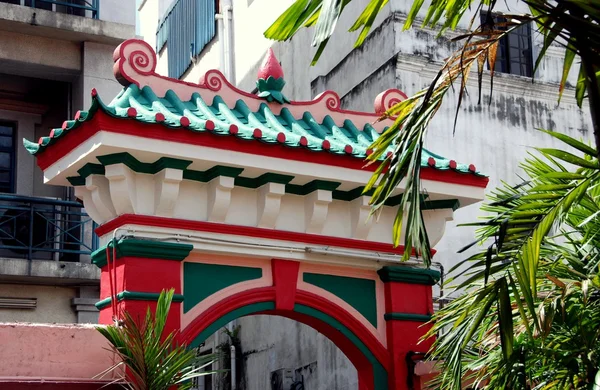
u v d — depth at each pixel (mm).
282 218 8945
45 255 13578
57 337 7582
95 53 14164
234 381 17359
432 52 13852
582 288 6793
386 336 9375
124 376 7613
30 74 14102
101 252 8367
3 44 13711
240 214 8695
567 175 6652
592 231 7348
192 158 8141
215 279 8547
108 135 7762
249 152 8398
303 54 16719
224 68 18781
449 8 6426
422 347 9391
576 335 7031
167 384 7281
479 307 7141
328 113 9805
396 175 6520
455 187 9500
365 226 9266
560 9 5695
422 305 9562
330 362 14234
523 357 7062
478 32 6250
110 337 7352
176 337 8086
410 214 6277
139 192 8258
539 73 14789
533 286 6578
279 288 8812
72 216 13727
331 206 9250
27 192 14008
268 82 9531
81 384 7484
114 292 8117
